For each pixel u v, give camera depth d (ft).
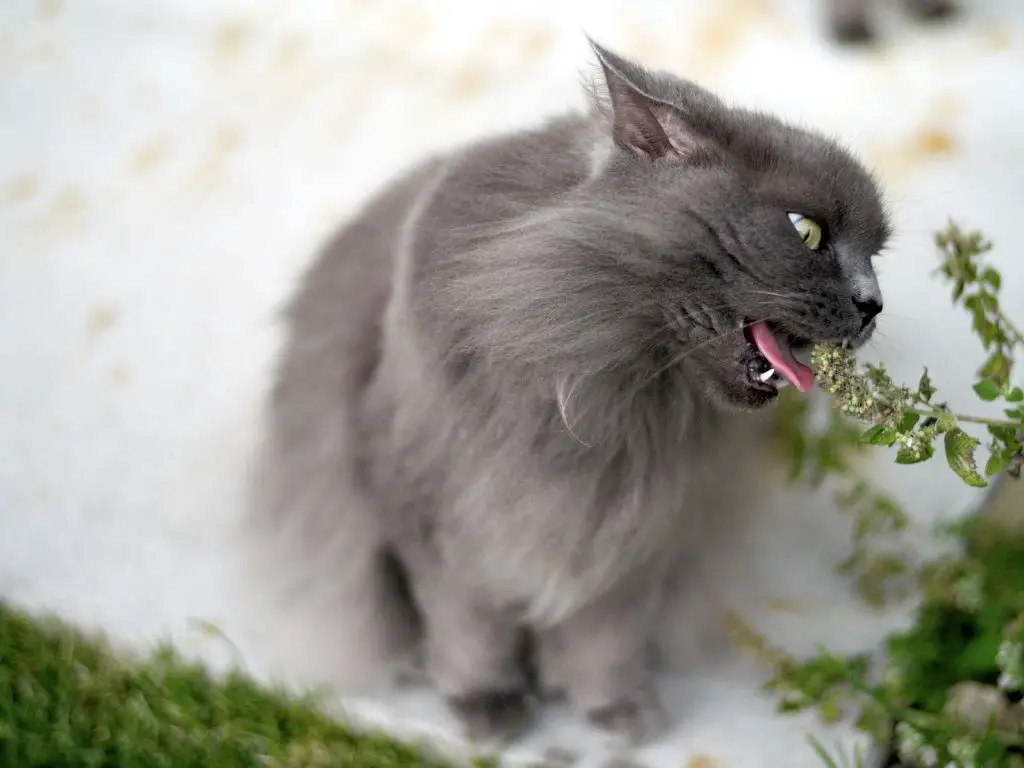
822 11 4.18
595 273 3.24
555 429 3.36
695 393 3.40
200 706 3.81
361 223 3.70
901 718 3.59
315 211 4.33
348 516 3.66
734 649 3.82
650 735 3.71
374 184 4.28
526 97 4.28
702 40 4.24
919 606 3.75
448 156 3.65
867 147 3.99
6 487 4.21
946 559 3.74
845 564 3.79
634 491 3.42
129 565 4.07
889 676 3.63
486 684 3.73
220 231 4.38
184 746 3.76
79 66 4.72
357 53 4.49
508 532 3.45
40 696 3.86
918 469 3.81
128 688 3.86
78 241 4.46
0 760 3.78
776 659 3.76
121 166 4.53
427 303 3.36
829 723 3.68
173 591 4.01
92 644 3.95
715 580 3.83
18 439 4.26
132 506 4.14
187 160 4.50
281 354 3.81
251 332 4.25
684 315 3.25
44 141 4.62
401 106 4.38
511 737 3.75
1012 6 4.15
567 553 3.47
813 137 3.31
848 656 3.77
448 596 3.61
